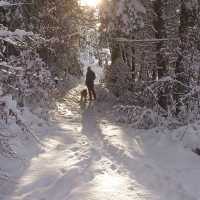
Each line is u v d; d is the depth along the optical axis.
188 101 6.26
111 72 13.16
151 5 9.22
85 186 3.57
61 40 6.98
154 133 5.97
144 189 3.51
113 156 4.87
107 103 11.79
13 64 7.06
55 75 13.45
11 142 4.89
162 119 6.06
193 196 3.26
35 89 7.24
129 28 7.70
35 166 4.36
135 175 3.97
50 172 4.11
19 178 3.92
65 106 11.15
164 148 5.09
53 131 6.72
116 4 7.88
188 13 7.00
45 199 3.31
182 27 7.17
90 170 4.14
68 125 7.77
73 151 5.29
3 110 3.30
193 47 6.54
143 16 9.19
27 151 4.97
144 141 5.62
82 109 10.81
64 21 12.03
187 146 5.07
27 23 10.05
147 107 7.21
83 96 13.17
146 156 4.70
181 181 3.67
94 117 9.04
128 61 14.19
